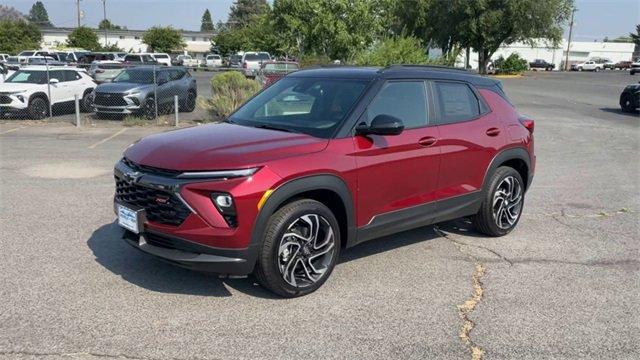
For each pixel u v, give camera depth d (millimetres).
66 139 13164
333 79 5352
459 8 50031
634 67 62656
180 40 80250
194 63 64562
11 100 16219
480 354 3809
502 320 4309
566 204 7934
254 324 4117
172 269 5070
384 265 5371
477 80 6102
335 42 20156
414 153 5121
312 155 4449
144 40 79000
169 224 4242
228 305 4402
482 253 5793
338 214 4809
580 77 55000
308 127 4871
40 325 4000
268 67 19391
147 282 4777
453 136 5500
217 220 4090
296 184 4305
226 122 5406
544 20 50031
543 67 81562
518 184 6352
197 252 4156
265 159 4234
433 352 3814
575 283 5066
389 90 5152
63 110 18000
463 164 5641
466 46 53844
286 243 4371
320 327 4105
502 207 6219
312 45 20672
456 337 4027
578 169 10617
